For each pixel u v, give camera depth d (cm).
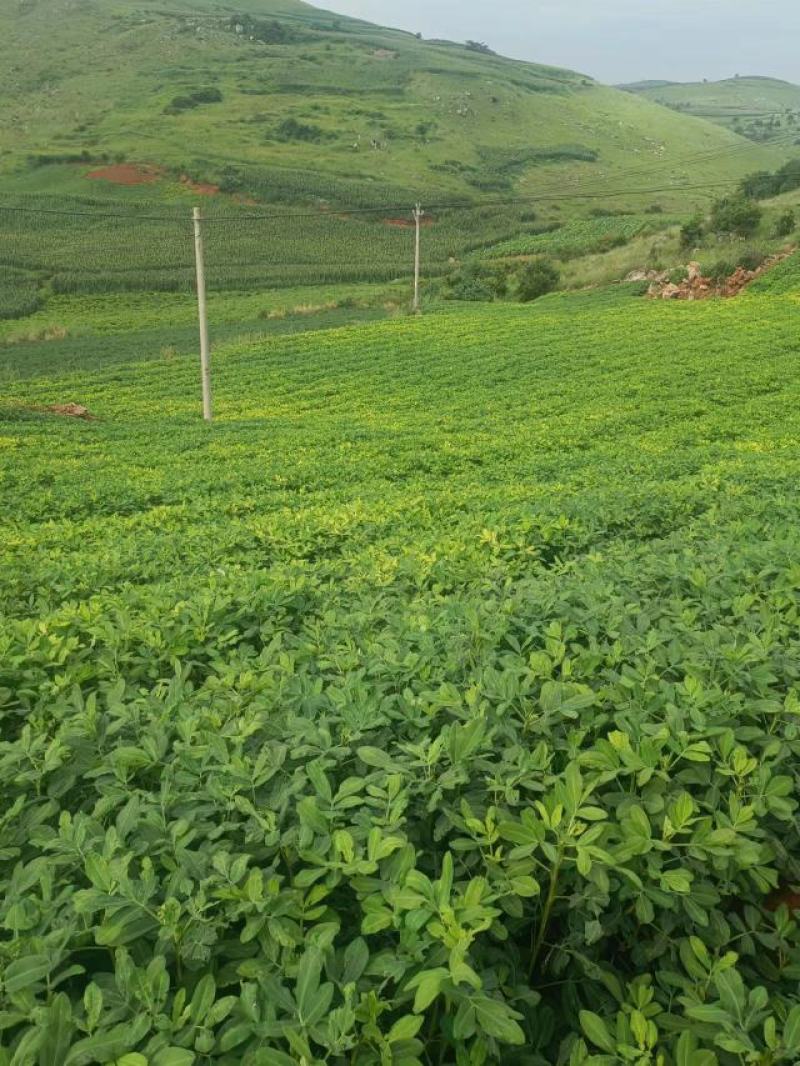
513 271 8700
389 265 11294
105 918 254
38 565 965
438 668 432
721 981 262
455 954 234
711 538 854
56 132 19325
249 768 334
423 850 308
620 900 308
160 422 3403
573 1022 289
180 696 417
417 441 2569
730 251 6819
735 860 306
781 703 396
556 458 2142
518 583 614
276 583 690
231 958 268
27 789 364
